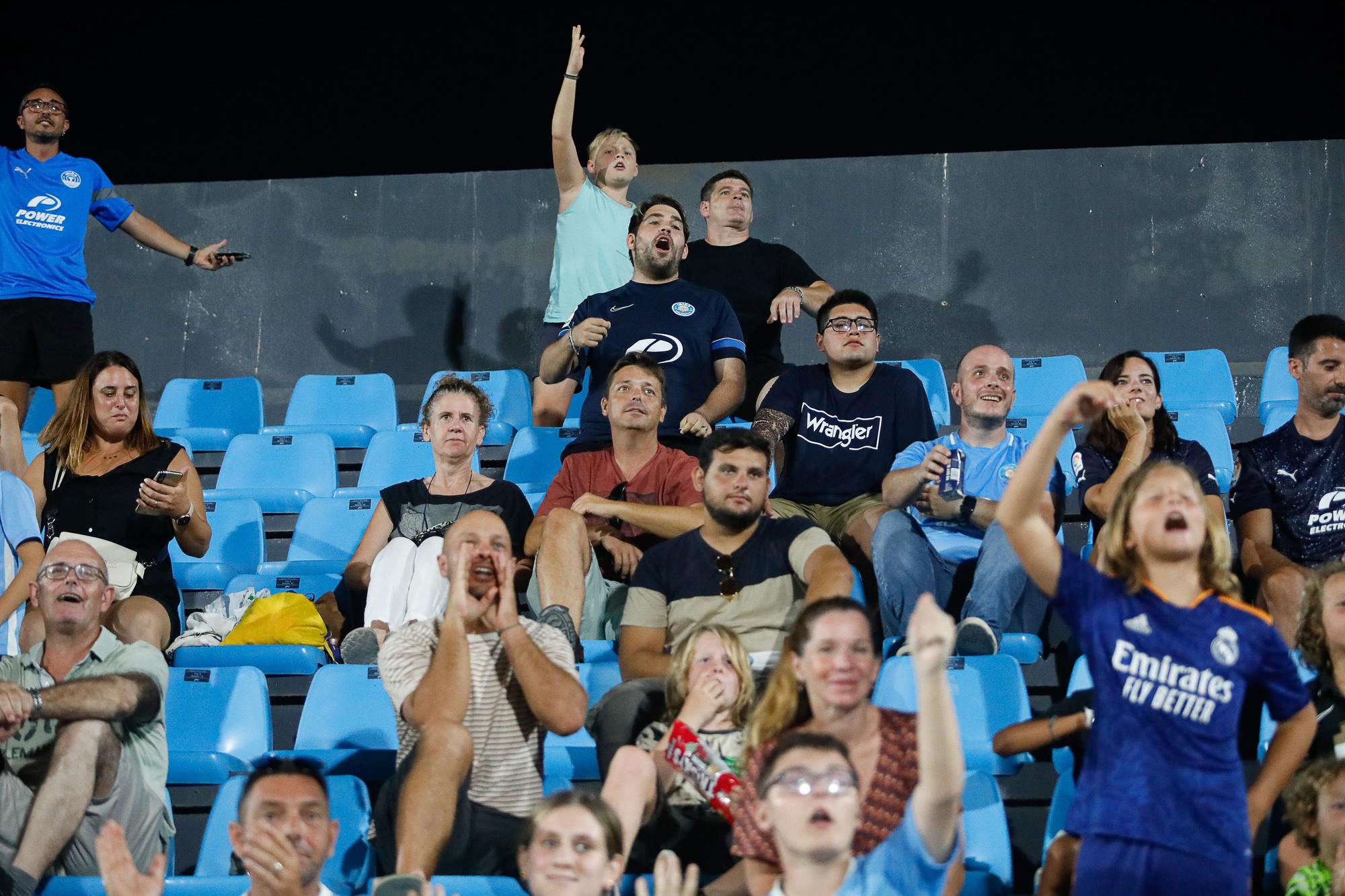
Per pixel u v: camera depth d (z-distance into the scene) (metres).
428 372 13.66
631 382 8.78
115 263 14.05
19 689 6.18
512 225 13.80
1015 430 10.16
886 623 8.03
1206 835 4.91
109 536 8.49
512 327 13.64
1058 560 5.23
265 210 14.04
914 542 7.96
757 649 7.17
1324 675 6.39
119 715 6.40
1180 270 12.96
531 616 8.20
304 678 7.88
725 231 11.73
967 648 7.34
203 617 8.43
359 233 13.94
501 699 6.34
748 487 7.36
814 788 4.95
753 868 5.49
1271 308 12.80
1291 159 12.97
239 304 13.91
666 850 5.59
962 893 5.92
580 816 5.17
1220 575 5.21
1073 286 13.05
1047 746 6.43
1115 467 8.35
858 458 9.09
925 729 4.66
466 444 8.95
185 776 7.15
